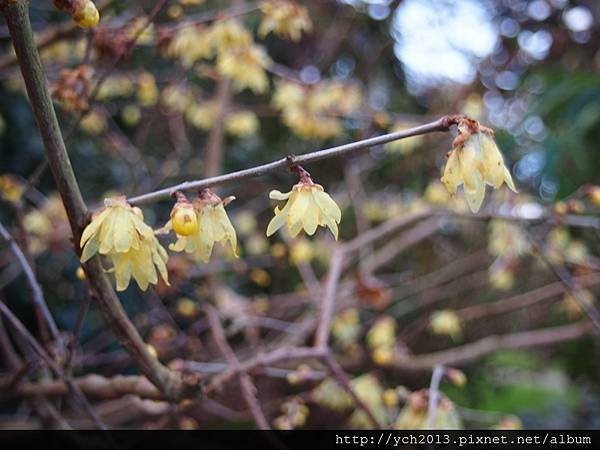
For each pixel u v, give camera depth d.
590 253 3.70
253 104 4.23
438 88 4.66
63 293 3.27
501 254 3.09
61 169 0.94
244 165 4.20
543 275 4.28
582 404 3.96
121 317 1.12
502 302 3.59
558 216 1.97
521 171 3.89
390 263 4.47
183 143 3.37
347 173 3.84
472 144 0.91
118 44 1.84
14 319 1.43
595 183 3.57
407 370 3.47
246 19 3.08
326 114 2.97
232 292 3.51
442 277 4.02
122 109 3.59
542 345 4.22
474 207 0.91
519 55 4.58
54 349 1.68
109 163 3.70
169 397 1.23
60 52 2.30
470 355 3.25
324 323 2.02
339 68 4.92
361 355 3.01
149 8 2.73
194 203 0.95
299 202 0.92
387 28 4.68
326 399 2.18
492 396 4.05
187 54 2.05
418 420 1.66
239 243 3.90
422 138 3.31
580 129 3.28
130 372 3.28
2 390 1.73
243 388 1.79
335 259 2.39
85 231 0.91
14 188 2.12
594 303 3.72
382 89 4.91
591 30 4.16
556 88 3.44
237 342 3.76
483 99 3.94
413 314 4.43
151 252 0.93
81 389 1.54
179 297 3.48
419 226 3.87
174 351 2.85
